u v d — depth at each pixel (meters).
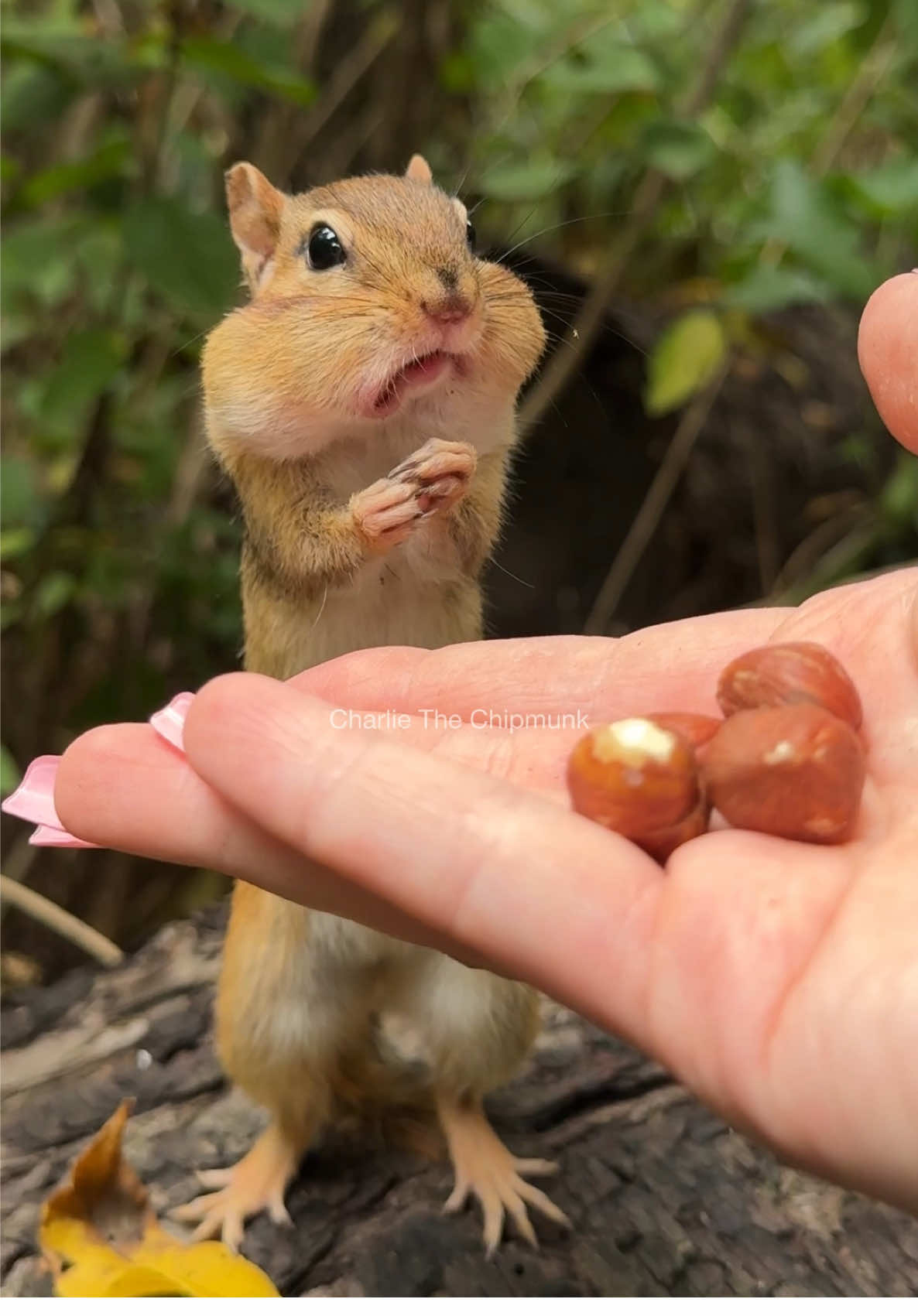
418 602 0.26
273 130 0.46
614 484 0.51
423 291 0.23
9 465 0.38
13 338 0.45
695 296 0.52
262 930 0.26
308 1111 0.26
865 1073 0.16
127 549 0.43
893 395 0.22
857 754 0.19
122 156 0.35
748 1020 0.17
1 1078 0.29
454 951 0.20
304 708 0.19
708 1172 0.25
